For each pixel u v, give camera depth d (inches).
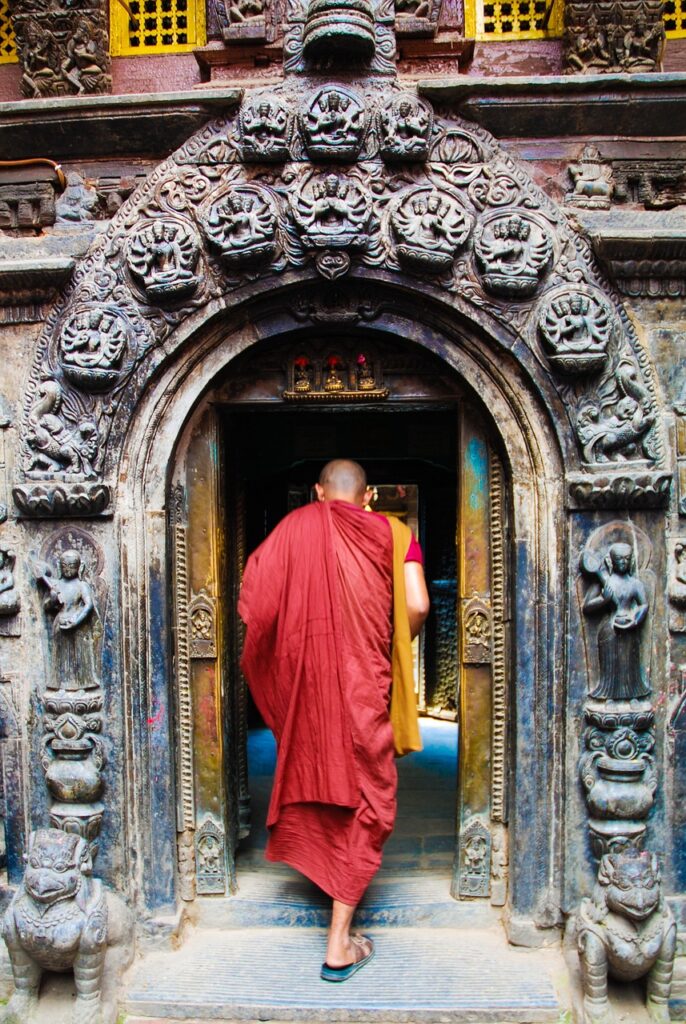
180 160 86.1
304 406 96.3
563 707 89.6
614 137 90.6
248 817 110.3
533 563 90.0
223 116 86.4
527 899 91.3
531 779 91.0
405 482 154.1
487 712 96.0
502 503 93.6
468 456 94.6
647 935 80.4
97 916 82.1
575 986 85.7
